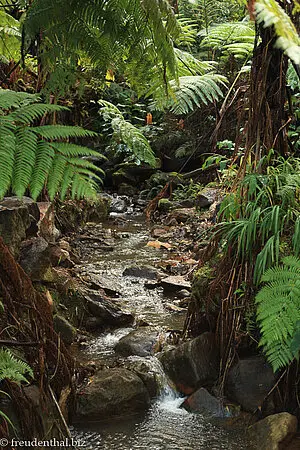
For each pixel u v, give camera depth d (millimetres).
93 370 2959
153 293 4363
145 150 5289
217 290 3100
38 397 2426
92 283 4152
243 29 4820
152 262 5121
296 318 2295
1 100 1706
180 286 4359
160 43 2430
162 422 2732
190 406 2850
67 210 5996
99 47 2547
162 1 2277
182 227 6293
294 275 2400
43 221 4160
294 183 2756
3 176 1489
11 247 3035
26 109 1700
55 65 2611
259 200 2887
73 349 3307
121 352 3311
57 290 3594
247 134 2965
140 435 2613
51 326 2549
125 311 3801
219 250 3346
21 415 2301
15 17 4422
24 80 5191
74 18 2453
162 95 3133
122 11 2439
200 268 3361
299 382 2658
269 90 2906
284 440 2441
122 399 2771
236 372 2863
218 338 3049
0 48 4094
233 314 2922
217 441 2572
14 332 2508
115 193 8469
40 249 3336
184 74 4172
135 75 2797
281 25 808
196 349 3051
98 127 8656
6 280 2441
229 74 6020
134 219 7230
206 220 6109
